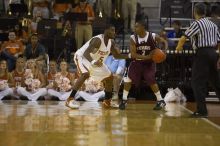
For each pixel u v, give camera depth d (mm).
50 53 22000
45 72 19484
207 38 12109
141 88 19844
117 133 9148
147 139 8500
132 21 26000
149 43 14031
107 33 14094
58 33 22062
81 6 22594
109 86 14922
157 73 20234
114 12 26188
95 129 9641
